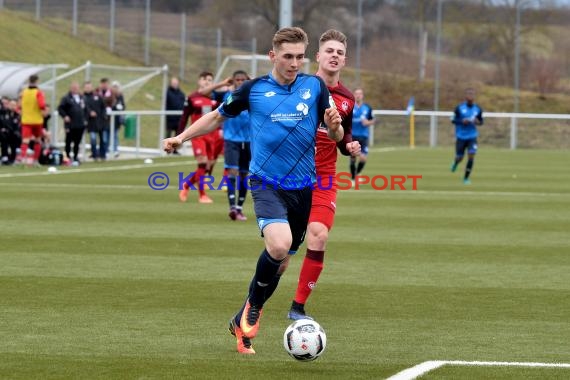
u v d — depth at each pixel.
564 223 31.44
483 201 38.75
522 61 112.00
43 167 53.53
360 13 104.06
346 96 17.47
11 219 30.69
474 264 23.11
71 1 106.62
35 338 15.42
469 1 113.25
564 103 107.19
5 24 98.06
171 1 125.75
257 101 14.96
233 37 119.69
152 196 38.62
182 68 100.06
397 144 93.19
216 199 38.06
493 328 16.50
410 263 23.20
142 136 69.50
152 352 14.59
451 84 109.19
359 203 37.66
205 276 21.08
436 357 14.45
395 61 110.69
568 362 14.20
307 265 16.88
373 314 17.56
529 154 78.50
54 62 94.12
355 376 13.34
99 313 17.33
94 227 29.02
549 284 20.58
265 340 15.56
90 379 13.04
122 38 106.00
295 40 14.82
